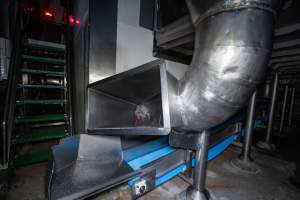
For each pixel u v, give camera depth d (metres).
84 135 0.90
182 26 1.42
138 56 1.73
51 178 0.70
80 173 0.71
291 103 4.02
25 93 2.12
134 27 1.65
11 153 1.36
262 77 0.68
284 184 1.51
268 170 1.78
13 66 1.55
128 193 0.99
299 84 3.28
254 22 0.60
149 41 1.82
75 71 2.07
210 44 0.66
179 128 0.85
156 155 1.07
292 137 3.15
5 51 2.20
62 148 0.80
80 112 1.60
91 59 1.23
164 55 2.01
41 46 2.14
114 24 1.33
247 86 0.66
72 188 0.60
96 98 1.05
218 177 1.60
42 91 2.91
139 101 1.14
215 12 0.65
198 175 1.08
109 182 0.66
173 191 1.32
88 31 1.24
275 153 2.28
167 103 0.63
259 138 3.01
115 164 0.82
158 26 1.79
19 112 2.08
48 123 2.10
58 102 1.71
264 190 1.41
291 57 1.81
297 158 2.13
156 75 0.76
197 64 0.71
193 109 0.73
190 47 2.07
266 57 0.65
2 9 2.50
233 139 2.25
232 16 0.61
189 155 1.22
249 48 0.61
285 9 0.98
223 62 0.63
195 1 0.72
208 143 1.05
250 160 1.84
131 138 1.26
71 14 2.55
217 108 0.70
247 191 1.39
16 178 1.36
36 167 1.55
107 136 0.93
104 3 1.27
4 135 1.20
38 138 1.47
